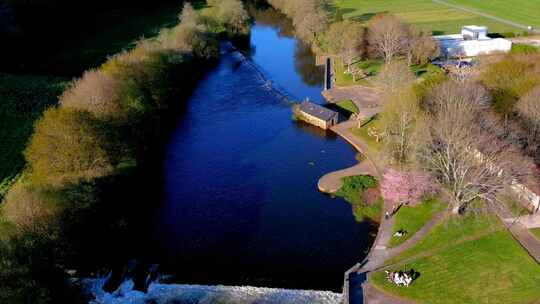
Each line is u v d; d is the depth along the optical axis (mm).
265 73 148250
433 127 81500
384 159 93000
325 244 75375
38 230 62719
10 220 63500
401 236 72375
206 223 81000
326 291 66125
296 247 75062
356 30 148125
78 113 79375
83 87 92438
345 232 77688
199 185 91312
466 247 68500
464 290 61594
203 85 138500
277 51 169750
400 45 140250
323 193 87750
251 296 65875
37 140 76125
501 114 87500
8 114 109375
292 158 99750
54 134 75812
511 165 70562
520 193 75375
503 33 175500
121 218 80625
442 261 66562
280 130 111562
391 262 67500
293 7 195000
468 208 75125
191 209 84500
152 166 97562
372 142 103188
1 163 91875
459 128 75562
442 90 90562
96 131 79812
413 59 142625
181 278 69750
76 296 63031
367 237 76312
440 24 191250
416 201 78062
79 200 70438
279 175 93938
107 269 71438
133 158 87938
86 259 71875
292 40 182250
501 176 70188
